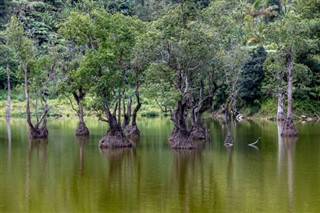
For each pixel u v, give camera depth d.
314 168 39.09
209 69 53.81
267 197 29.84
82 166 41.69
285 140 58.62
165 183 34.34
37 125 64.31
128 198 30.19
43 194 31.62
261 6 128.75
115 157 46.56
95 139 62.94
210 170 38.94
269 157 45.25
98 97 52.25
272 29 62.16
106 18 52.06
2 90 121.44
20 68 63.31
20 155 48.56
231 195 30.45
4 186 33.97
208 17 53.66
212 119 92.81
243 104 96.69
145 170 39.41
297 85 86.06
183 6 49.81
